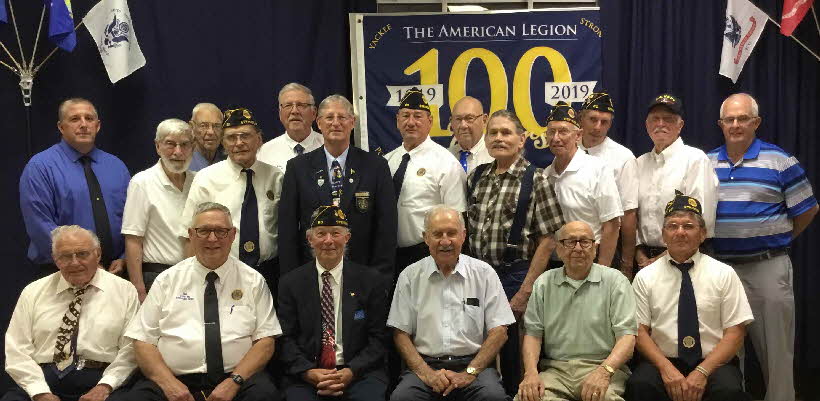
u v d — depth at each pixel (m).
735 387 3.54
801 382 5.04
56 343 3.66
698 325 3.75
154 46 4.88
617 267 4.34
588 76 4.87
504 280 3.94
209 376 3.57
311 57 5.00
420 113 4.20
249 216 3.94
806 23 5.03
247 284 3.70
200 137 4.57
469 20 4.89
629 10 5.03
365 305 3.73
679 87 5.05
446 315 3.74
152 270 4.07
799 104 5.03
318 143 4.52
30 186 4.10
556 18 4.87
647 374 3.68
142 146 4.88
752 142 4.41
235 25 4.94
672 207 3.83
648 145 5.02
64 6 4.56
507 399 3.55
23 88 4.69
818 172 5.05
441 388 3.56
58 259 3.63
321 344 3.68
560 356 3.77
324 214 3.66
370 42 4.89
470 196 4.12
